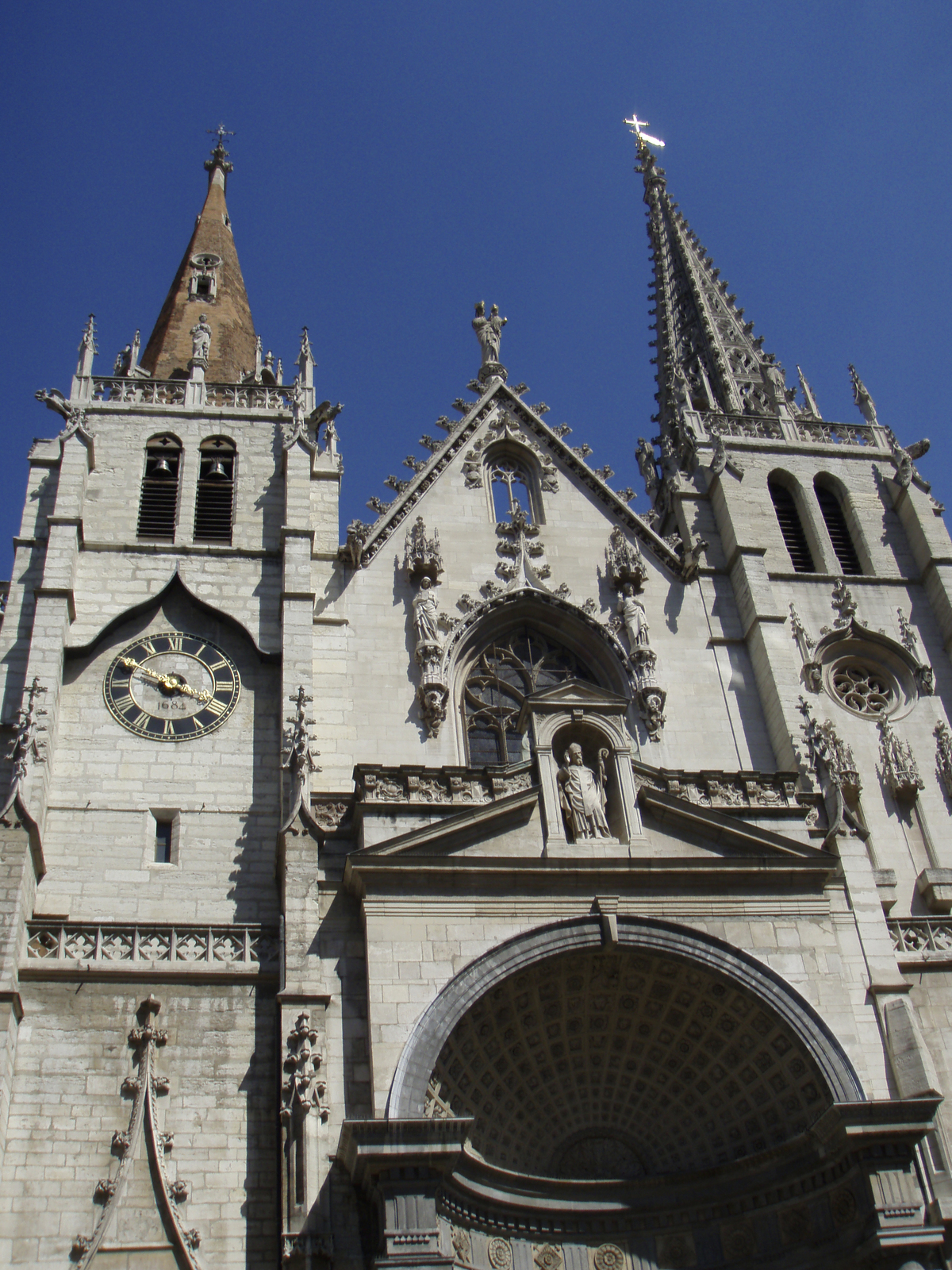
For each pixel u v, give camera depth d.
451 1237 30.03
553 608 44.88
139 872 36.31
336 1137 30.06
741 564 46.69
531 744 36.59
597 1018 34.47
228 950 34.44
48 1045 32.16
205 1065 32.53
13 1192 30.03
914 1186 30.36
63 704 39.41
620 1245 32.94
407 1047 30.66
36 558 42.75
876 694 46.34
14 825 34.06
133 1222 30.02
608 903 33.66
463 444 48.91
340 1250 28.58
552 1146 34.34
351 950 33.06
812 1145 31.77
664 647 44.75
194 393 49.66
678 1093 34.78
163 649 41.28
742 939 33.94
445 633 42.88
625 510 48.09
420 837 33.59
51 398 46.41
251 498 46.16
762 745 42.75
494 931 32.91
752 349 66.00
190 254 61.00
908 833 42.41
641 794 35.75
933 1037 36.06
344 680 41.16
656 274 72.25
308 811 34.84
